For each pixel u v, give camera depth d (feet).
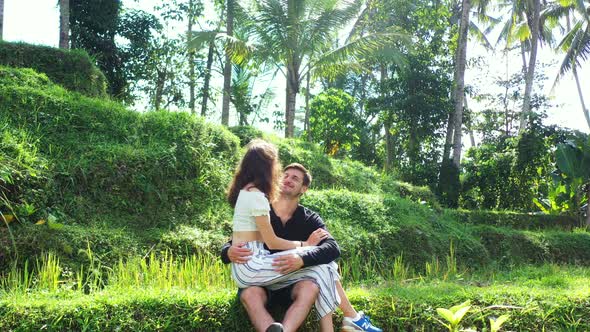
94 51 55.57
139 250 20.38
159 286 16.44
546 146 61.72
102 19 55.31
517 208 61.46
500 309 15.99
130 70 57.11
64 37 47.26
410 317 15.16
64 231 19.63
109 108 27.53
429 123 63.16
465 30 64.59
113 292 14.67
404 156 74.95
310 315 14.11
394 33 55.16
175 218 23.76
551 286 19.63
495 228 34.71
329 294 12.79
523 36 74.49
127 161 24.07
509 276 24.40
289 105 57.00
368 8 67.15
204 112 62.34
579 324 16.05
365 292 15.87
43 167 22.12
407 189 43.11
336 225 26.05
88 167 23.20
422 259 27.25
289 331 11.84
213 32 52.80
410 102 62.34
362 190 38.24
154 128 27.48
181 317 13.39
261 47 55.01
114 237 20.30
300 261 12.59
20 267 17.98
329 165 38.63
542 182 63.36
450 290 17.20
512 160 61.93
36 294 15.01
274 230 14.15
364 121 67.67
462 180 63.87
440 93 64.13
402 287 17.95
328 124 66.95
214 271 18.79
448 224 32.12
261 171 13.12
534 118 63.57
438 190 60.59
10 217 19.11
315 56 59.52
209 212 24.77
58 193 22.00
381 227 27.71
